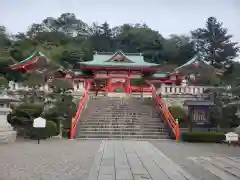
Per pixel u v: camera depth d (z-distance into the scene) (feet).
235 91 87.35
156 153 50.83
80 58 230.07
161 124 83.30
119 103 102.73
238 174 35.86
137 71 159.74
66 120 79.25
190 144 67.41
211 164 42.47
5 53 137.80
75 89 132.77
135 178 31.86
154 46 276.41
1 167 37.06
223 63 231.30
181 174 34.45
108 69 157.38
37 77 108.47
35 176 32.40
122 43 300.20
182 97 108.47
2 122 66.23
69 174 33.63
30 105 82.33
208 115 82.89
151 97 119.55
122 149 55.26
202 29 252.42
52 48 241.14
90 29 331.16
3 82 91.61
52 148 56.08
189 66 153.28
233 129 82.12
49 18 332.80
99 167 37.78
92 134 76.33
